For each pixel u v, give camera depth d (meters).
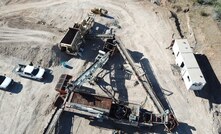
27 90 41.31
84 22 48.88
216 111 41.16
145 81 43.03
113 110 38.50
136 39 50.19
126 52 45.38
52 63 44.81
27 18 51.81
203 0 58.12
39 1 55.78
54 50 45.50
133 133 37.84
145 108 40.16
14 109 39.00
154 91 42.66
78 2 56.41
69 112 39.16
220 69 46.47
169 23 53.41
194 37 51.38
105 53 45.09
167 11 55.91
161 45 49.47
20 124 37.56
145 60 46.78
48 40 47.06
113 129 38.09
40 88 41.72
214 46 49.53
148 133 38.00
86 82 42.62
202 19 54.69
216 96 43.09
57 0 56.41
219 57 47.97
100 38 48.88
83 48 47.66
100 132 37.62
